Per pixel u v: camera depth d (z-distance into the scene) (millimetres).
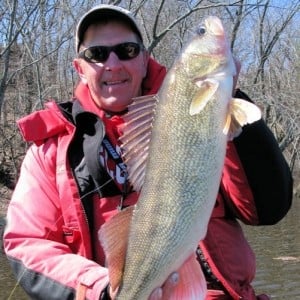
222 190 875
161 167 695
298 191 7496
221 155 676
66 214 902
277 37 6984
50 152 937
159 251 696
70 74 6402
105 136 911
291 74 7363
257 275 3312
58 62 6484
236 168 813
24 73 6688
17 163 6812
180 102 685
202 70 677
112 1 5059
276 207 842
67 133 937
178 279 695
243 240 905
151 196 701
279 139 6688
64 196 903
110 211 888
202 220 684
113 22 918
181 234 688
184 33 5898
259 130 790
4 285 3131
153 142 702
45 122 945
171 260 693
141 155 727
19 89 6859
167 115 692
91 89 935
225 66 679
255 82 6512
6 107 7191
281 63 7422
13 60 6586
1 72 6465
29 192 931
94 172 889
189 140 681
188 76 682
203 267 869
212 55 677
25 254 881
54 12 6316
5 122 7125
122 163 899
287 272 3363
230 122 679
